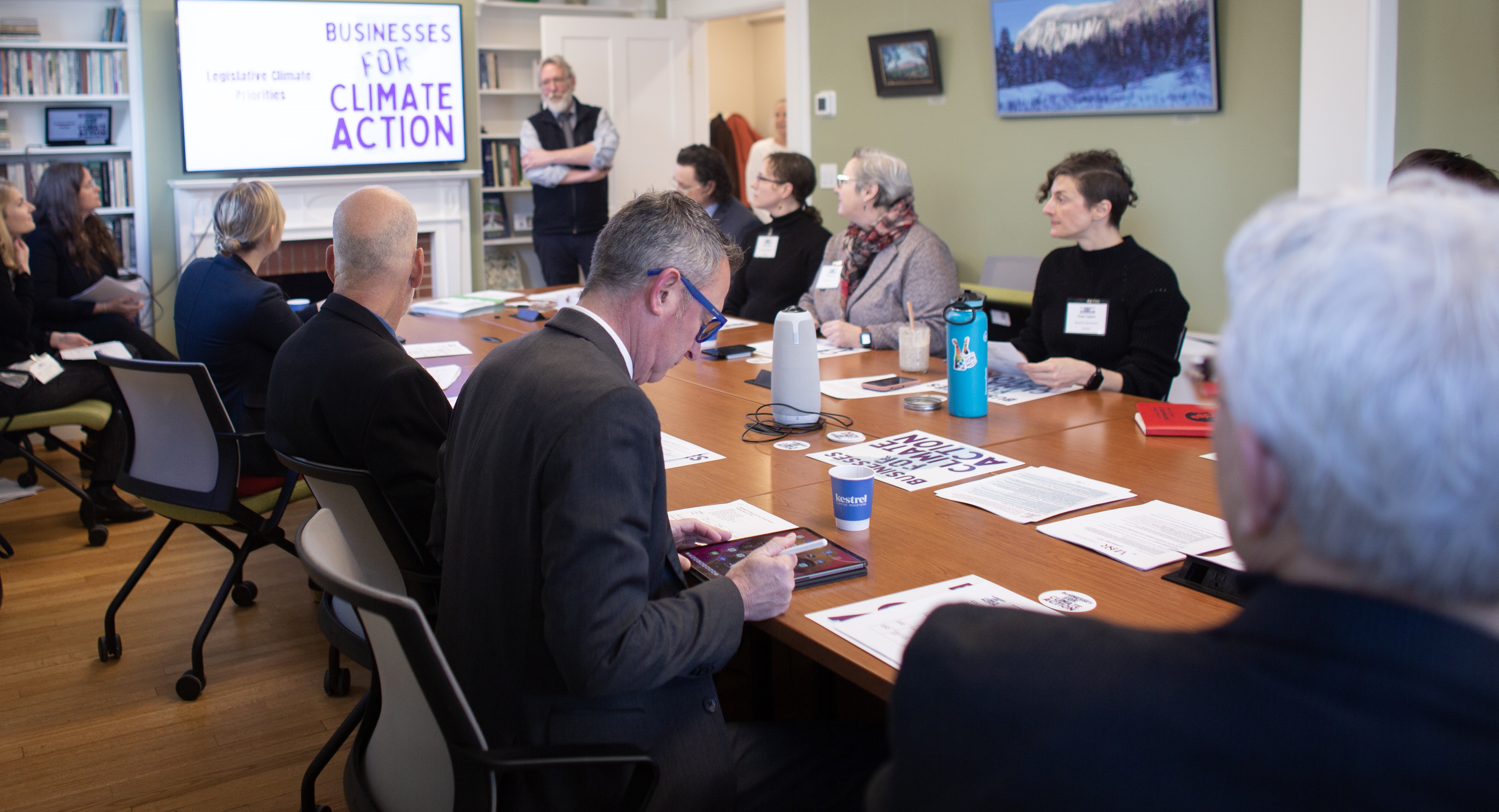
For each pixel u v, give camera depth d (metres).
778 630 1.35
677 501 1.87
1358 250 0.52
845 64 5.89
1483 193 0.59
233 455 2.59
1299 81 3.92
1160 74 4.33
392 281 2.09
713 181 4.89
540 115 6.59
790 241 4.42
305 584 3.37
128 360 2.53
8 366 3.61
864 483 1.65
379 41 6.37
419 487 1.88
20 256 3.75
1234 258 0.59
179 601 3.23
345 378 1.92
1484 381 0.49
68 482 3.71
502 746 1.26
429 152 6.65
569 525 1.17
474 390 1.39
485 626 1.28
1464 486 0.49
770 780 1.42
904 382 2.79
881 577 1.49
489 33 7.27
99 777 2.29
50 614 3.13
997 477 1.94
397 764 1.29
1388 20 3.59
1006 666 0.63
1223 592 1.37
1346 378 0.51
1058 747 0.59
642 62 7.19
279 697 2.64
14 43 5.59
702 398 2.71
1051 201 3.02
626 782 1.26
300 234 6.27
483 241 7.11
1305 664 0.54
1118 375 2.66
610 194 7.21
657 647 1.18
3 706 2.59
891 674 1.19
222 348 2.94
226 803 2.20
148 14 5.87
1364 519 0.52
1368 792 0.51
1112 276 2.97
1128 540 1.59
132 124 5.93
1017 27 4.84
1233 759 0.54
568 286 5.93
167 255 6.12
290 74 6.15
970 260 5.39
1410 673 0.51
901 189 3.63
